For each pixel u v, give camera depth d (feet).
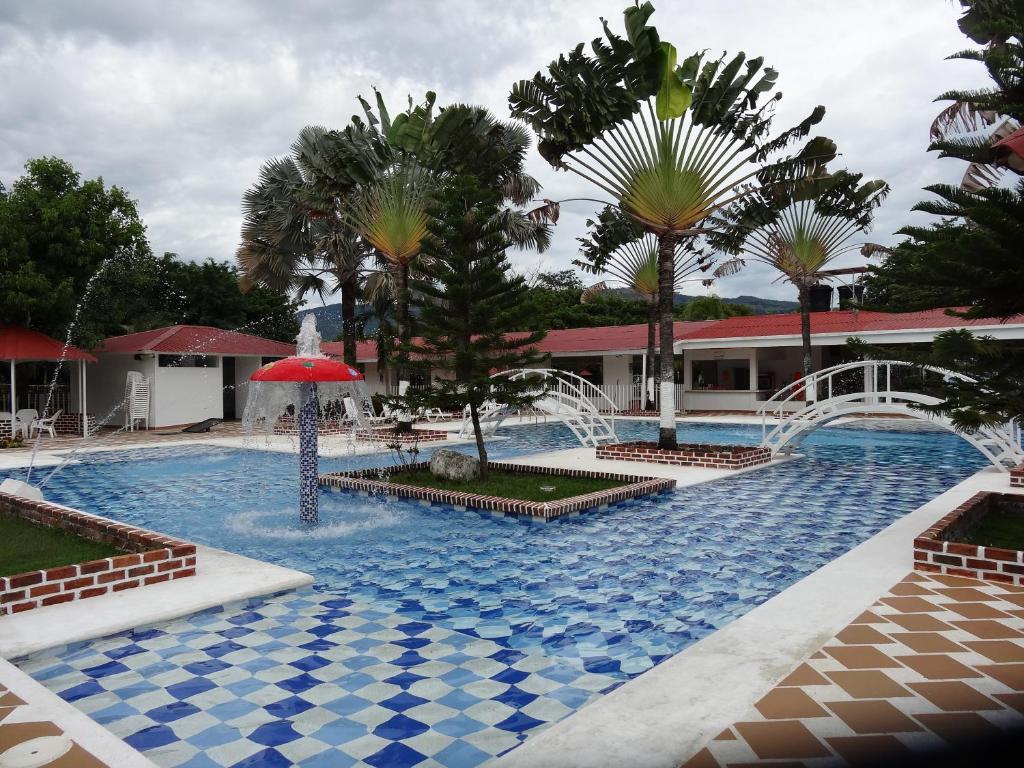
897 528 24.31
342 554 23.47
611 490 31.37
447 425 74.18
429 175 59.26
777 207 44.65
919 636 14.03
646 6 36.83
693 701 11.33
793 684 11.87
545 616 17.06
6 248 61.98
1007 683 11.73
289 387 31.53
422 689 12.90
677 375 102.47
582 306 149.18
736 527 26.48
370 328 86.58
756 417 82.07
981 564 18.08
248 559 21.25
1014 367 19.56
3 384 79.10
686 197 42.04
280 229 72.02
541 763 9.53
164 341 77.82
